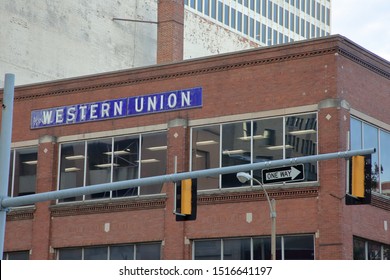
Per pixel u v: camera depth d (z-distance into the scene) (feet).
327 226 172.14
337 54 178.50
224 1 371.97
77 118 210.79
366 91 187.21
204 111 192.95
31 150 216.74
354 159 102.99
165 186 193.06
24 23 281.13
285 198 178.09
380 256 185.16
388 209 189.06
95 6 303.27
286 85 183.32
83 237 201.87
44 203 209.05
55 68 287.89
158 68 200.64
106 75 208.13
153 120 199.41
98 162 205.98
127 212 197.26
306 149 178.50
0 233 116.26
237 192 183.62
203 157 191.21
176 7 274.36
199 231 186.39
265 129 184.85
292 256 175.73
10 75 120.57
